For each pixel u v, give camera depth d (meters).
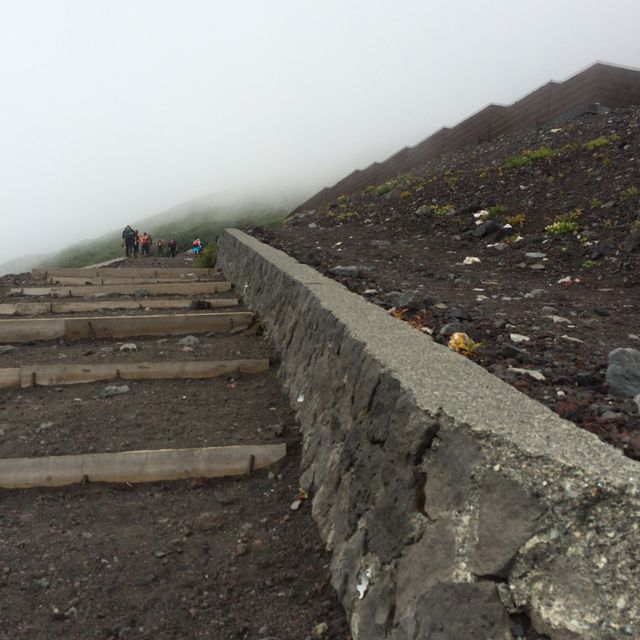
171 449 4.96
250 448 4.93
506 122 23.09
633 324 5.95
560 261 9.47
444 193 15.93
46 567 3.74
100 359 7.17
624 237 9.61
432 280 8.59
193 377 6.78
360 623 2.81
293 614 3.27
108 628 3.27
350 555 3.19
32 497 4.60
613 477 1.89
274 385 6.37
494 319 5.88
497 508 2.09
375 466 3.10
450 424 2.49
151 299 10.50
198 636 3.22
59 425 5.55
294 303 6.61
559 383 4.01
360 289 7.25
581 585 1.73
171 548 3.95
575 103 20.17
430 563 2.30
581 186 12.74
